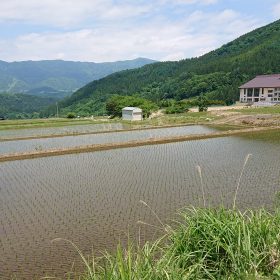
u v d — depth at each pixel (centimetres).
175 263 463
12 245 849
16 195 1323
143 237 864
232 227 505
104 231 923
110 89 14450
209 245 502
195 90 10988
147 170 1703
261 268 465
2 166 1894
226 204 1130
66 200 1236
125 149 2362
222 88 10056
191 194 1264
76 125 4816
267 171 1602
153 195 1266
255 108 5675
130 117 5900
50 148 2528
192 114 5578
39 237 896
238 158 1939
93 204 1177
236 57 13238
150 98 11788
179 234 535
